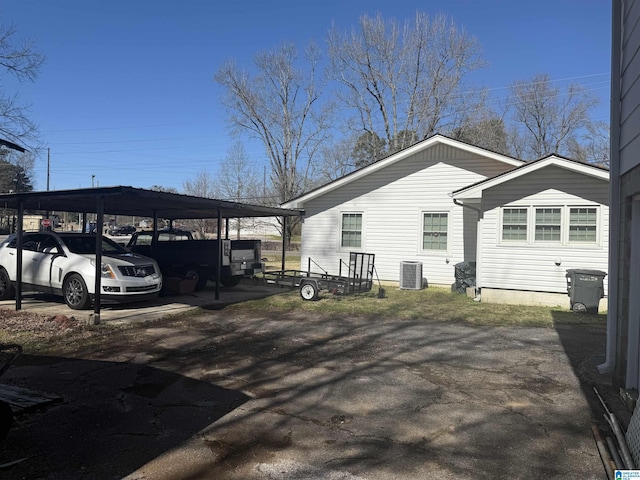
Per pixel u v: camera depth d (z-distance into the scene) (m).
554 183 12.23
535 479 3.47
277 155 39.75
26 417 4.51
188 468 3.55
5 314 9.27
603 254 11.73
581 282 11.00
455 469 3.60
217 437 4.12
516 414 4.77
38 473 3.44
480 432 4.32
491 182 12.60
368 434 4.23
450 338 8.28
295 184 40.03
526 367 6.52
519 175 12.36
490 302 12.72
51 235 10.83
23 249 10.93
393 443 4.05
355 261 13.79
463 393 5.41
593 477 3.51
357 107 37.16
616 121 5.95
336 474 3.49
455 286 14.49
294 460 3.71
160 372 6.03
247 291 14.11
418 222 16.09
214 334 8.28
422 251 16.03
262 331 8.60
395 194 16.44
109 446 3.91
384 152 36.38
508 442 4.11
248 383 5.66
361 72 36.19
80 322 8.65
